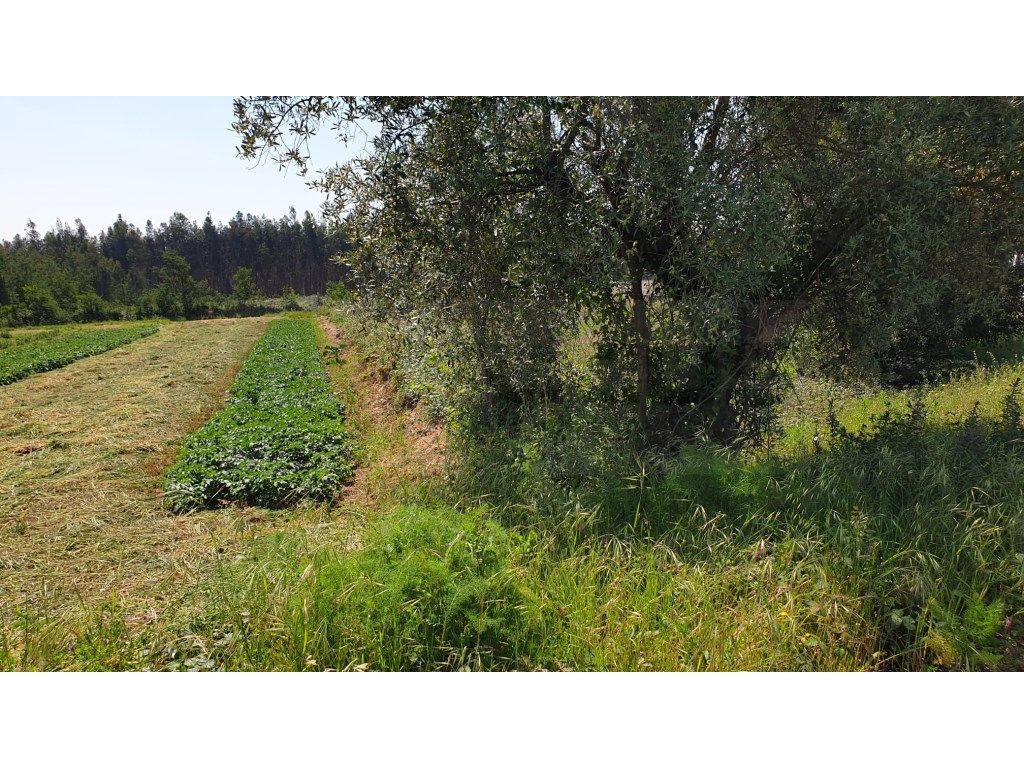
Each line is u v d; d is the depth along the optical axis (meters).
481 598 3.18
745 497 4.47
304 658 3.15
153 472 7.46
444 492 5.26
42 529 5.71
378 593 3.28
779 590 3.44
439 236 5.40
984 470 4.65
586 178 5.12
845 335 5.87
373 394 12.06
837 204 5.22
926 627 3.29
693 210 4.69
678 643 3.18
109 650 3.38
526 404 6.45
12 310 42.12
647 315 5.59
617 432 5.66
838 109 5.05
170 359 19.03
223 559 4.75
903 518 4.18
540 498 4.74
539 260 5.40
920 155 4.97
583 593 3.52
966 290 6.19
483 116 5.09
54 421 10.38
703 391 5.77
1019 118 4.88
